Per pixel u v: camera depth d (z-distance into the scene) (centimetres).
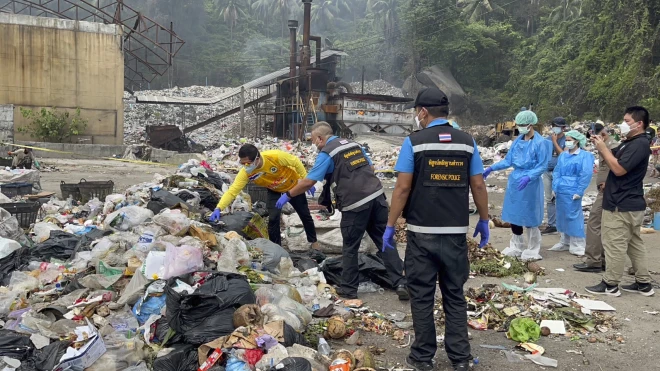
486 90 5284
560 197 743
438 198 369
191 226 564
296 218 754
